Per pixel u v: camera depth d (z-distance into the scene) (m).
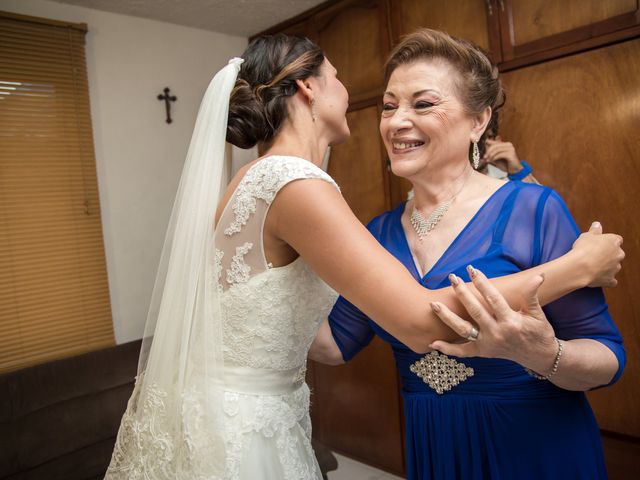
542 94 2.08
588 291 0.92
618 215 1.93
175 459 0.97
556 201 0.97
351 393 3.01
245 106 1.02
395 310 0.79
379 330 1.12
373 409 2.90
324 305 1.04
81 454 2.15
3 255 2.45
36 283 2.54
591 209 2.00
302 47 1.05
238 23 3.09
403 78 1.02
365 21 2.68
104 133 2.77
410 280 0.81
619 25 1.85
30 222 2.52
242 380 0.99
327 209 0.84
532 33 2.08
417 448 1.08
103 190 2.77
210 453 0.93
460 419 1.00
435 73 1.00
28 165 2.52
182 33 3.08
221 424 0.95
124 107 2.85
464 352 0.77
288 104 1.04
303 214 0.86
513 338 0.74
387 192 2.70
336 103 1.08
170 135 3.02
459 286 0.73
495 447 0.97
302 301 0.99
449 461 1.01
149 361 1.05
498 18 2.16
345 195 2.91
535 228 0.96
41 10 2.57
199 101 3.15
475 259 0.97
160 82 2.99
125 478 1.03
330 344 1.22
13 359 2.47
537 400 0.96
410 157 1.03
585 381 0.87
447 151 1.02
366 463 2.97
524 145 2.15
